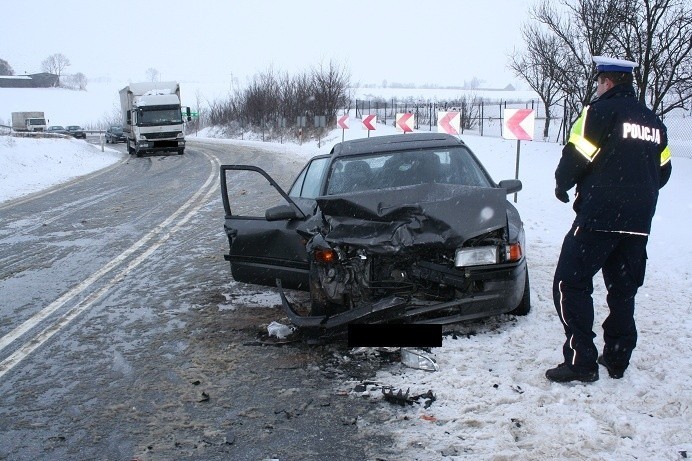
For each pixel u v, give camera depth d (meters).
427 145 6.45
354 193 5.17
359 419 3.84
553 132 33.31
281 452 3.52
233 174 21.83
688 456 3.24
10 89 158.00
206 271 7.79
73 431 3.86
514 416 3.73
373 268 4.89
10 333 5.75
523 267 5.01
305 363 4.75
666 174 4.21
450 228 4.69
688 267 6.77
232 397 4.24
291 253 5.53
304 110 46.75
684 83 16.28
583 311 4.04
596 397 3.89
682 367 4.29
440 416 3.79
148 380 4.58
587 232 3.96
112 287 7.20
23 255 9.18
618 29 17.53
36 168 27.06
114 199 15.92
